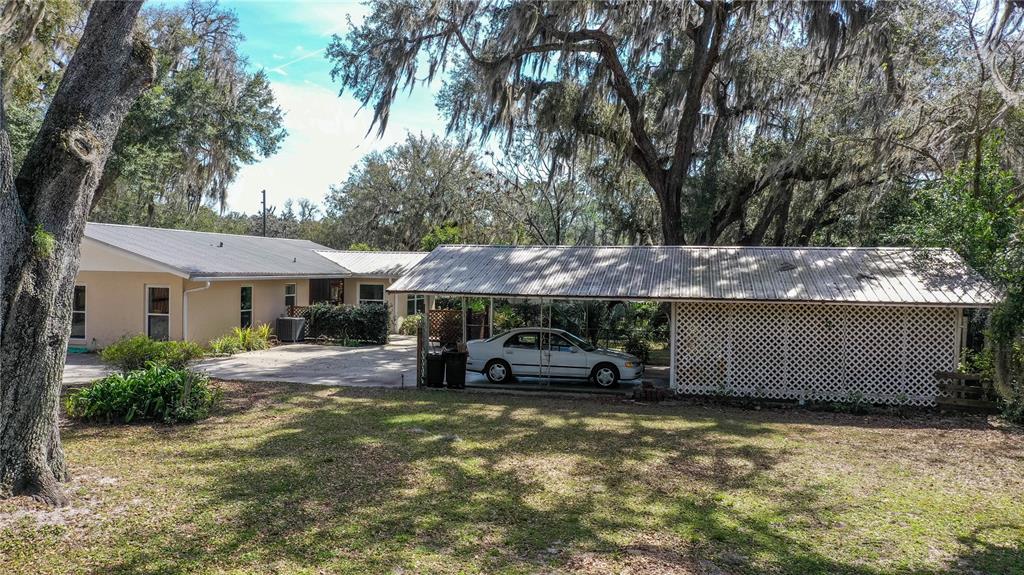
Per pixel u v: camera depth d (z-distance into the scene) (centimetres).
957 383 1251
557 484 745
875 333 1298
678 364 1394
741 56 2058
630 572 512
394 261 2912
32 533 558
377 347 2319
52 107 660
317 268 2566
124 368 1333
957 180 1418
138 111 2358
